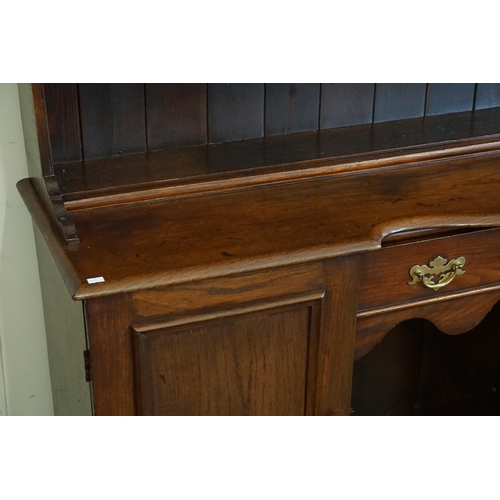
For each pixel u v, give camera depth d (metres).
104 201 1.34
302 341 1.30
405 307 1.36
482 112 1.73
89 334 1.16
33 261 1.65
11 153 1.54
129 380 1.22
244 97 1.55
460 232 1.35
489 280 1.40
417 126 1.65
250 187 1.42
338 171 1.47
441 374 2.08
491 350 2.10
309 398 1.35
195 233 1.26
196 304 1.20
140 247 1.22
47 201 1.30
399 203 1.36
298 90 1.58
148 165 1.45
